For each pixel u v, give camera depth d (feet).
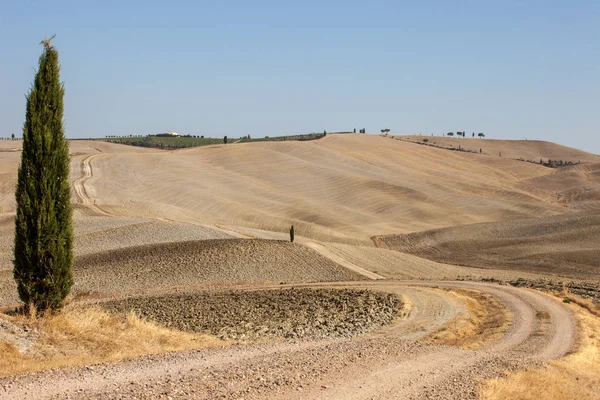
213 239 247.29
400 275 224.94
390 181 580.30
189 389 42.34
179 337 77.66
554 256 293.43
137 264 210.38
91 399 38.04
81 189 417.49
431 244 350.64
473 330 109.50
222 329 102.99
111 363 51.24
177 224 295.48
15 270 70.95
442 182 613.11
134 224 289.74
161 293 171.53
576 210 557.33
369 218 460.96
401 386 49.52
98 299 161.27
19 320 65.77
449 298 146.92
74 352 60.95
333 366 54.08
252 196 479.41
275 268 212.84
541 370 64.54
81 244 252.62
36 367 50.14
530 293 160.04
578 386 62.95
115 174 483.10
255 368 50.62
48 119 72.69
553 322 116.47
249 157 614.34
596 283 208.74
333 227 420.36
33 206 70.95
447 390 49.85
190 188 464.65
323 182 555.28
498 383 53.52
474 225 386.93
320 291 159.94
